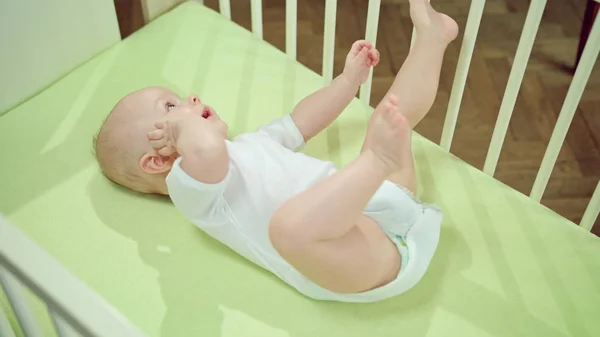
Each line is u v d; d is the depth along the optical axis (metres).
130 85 1.15
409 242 0.89
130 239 0.96
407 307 0.89
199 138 0.84
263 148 0.94
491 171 1.07
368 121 1.11
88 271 0.92
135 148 0.94
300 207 0.80
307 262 0.82
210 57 1.20
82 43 1.16
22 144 1.06
